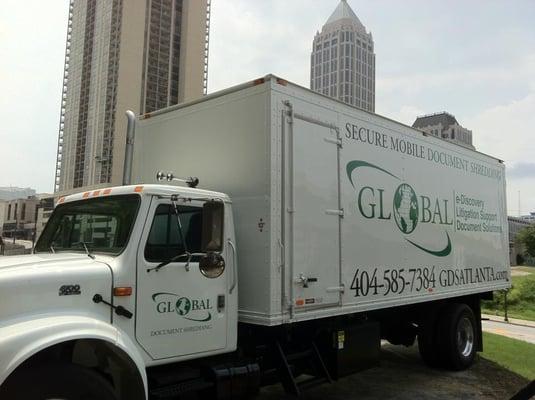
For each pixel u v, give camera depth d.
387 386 7.33
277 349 5.58
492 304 28.08
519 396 4.52
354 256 6.13
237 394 4.83
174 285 4.45
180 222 4.62
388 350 9.91
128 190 4.54
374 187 6.59
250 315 5.07
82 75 61.34
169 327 4.39
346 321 6.47
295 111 5.45
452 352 8.14
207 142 5.68
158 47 58.34
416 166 7.52
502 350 10.66
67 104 63.53
